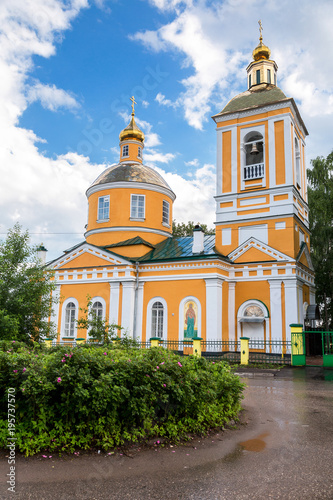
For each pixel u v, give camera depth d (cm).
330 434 770
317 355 2550
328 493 508
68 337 2658
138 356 741
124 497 492
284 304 2247
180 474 564
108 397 653
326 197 3578
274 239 2366
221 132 2645
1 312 1371
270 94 2545
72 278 2733
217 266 2303
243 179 2530
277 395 1195
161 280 2467
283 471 578
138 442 677
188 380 742
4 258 1558
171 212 3191
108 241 2905
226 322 2353
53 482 530
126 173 3002
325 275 3462
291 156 2392
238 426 823
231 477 555
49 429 651
